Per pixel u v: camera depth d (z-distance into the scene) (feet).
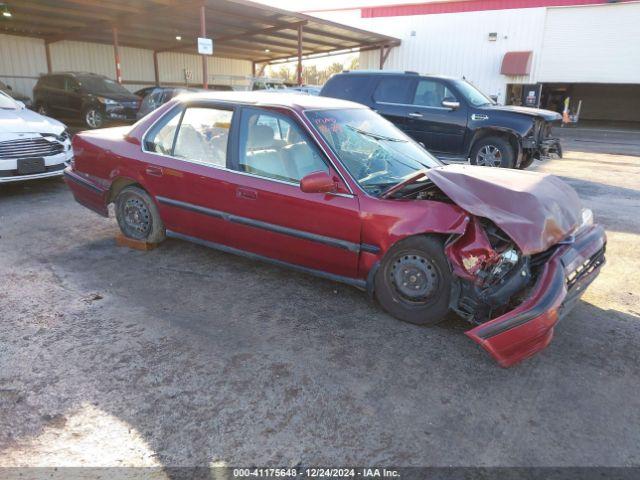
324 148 12.18
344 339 10.93
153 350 10.26
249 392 8.98
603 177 33.24
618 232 19.83
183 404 8.60
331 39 75.77
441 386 9.34
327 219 11.90
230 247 14.10
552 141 29.89
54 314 11.69
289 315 11.99
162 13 54.19
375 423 8.28
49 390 8.85
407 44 82.84
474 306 10.39
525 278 9.89
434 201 11.07
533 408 8.77
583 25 71.97
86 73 54.75
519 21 74.79
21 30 65.98
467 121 29.27
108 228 18.53
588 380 9.64
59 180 27.02
